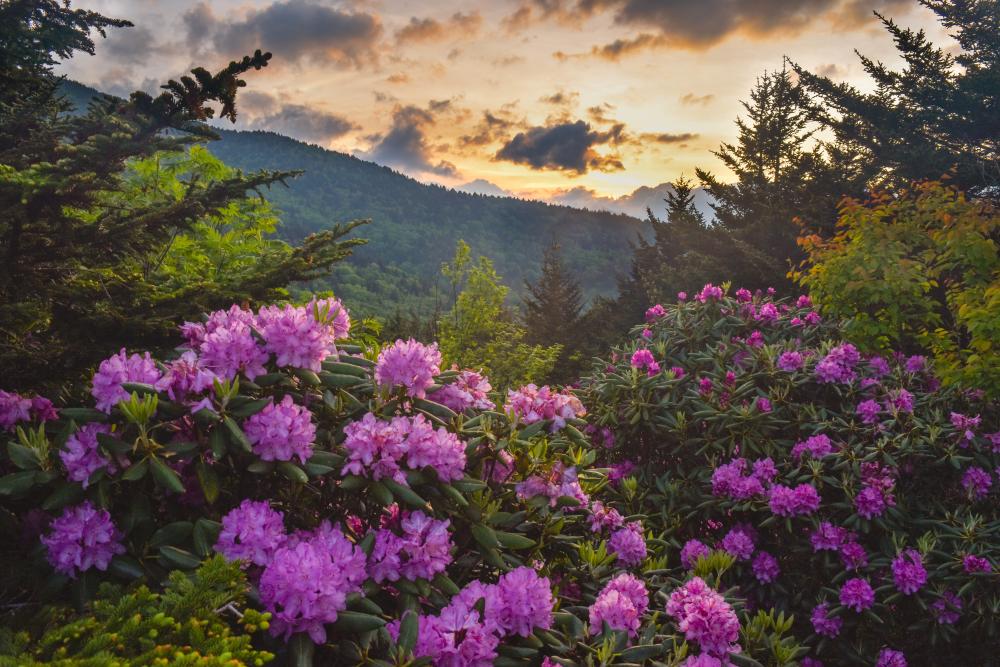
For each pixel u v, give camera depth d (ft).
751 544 13.08
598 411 15.69
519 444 8.07
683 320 19.08
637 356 16.11
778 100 66.85
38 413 7.16
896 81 59.16
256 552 5.94
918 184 22.74
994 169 44.93
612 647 6.81
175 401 6.36
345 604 5.58
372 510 7.20
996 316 15.39
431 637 5.93
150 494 6.63
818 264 21.02
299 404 7.34
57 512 6.09
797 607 13.20
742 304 19.69
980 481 13.79
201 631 4.86
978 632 12.96
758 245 47.50
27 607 5.70
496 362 45.70
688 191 68.49
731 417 14.39
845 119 58.90
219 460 6.64
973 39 61.77
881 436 14.42
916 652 13.26
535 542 7.98
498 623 6.47
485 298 45.70
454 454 6.87
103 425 6.39
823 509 13.73
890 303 18.79
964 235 18.99
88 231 8.73
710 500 13.73
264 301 10.19
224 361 6.73
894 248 20.20
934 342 18.72
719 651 7.51
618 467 15.46
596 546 9.75
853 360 15.44
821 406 15.65
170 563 5.87
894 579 12.44
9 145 10.07
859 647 12.66
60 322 8.21
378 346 9.36
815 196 47.37
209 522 6.08
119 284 9.02
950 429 14.32
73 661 4.41
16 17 12.09
